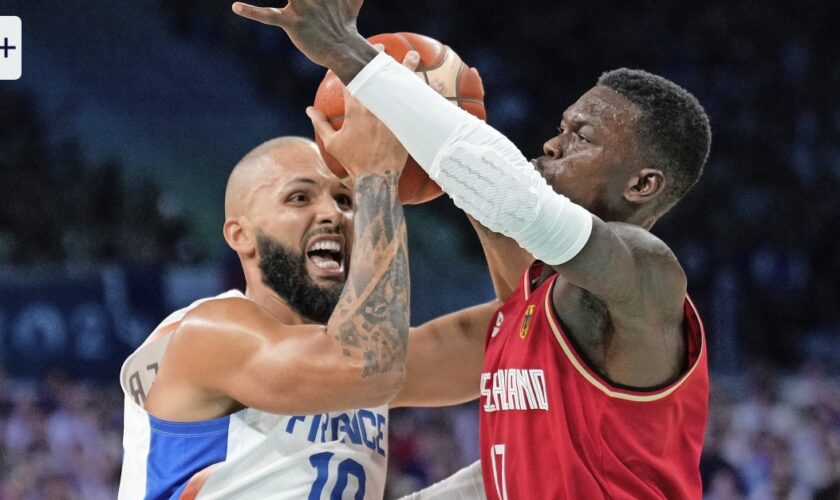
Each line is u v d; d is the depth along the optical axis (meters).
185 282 10.12
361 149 2.87
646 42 14.82
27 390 9.21
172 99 14.50
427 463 8.82
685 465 2.84
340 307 2.89
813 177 13.66
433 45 2.91
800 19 14.91
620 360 2.64
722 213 12.95
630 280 2.52
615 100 2.84
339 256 3.35
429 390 3.52
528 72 14.66
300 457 3.14
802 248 12.73
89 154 13.64
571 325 2.70
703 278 12.02
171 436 3.13
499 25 15.01
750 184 13.61
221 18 15.45
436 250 12.99
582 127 2.85
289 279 3.28
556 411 2.68
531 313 2.80
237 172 3.38
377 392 2.87
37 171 12.82
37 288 9.74
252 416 3.14
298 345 2.90
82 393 9.14
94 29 14.84
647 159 2.80
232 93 14.77
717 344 11.38
